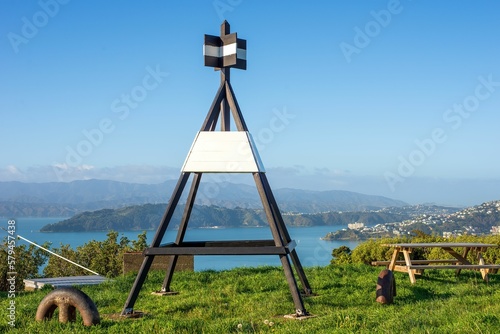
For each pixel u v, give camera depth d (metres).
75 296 7.78
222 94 10.16
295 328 7.45
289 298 10.16
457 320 6.93
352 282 11.77
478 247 12.34
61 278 15.56
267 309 9.29
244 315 8.90
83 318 7.70
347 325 7.34
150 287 11.84
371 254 20.22
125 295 10.88
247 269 13.99
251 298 10.29
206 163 9.49
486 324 6.41
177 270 14.84
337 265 14.40
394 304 9.52
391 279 9.73
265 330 7.51
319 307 9.37
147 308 9.61
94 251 29.72
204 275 12.97
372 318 7.71
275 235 8.96
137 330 7.45
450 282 11.96
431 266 11.59
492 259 16.09
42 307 8.01
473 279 12.33
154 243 9.23
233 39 10.05
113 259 29.17
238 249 8.91
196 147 9.62
